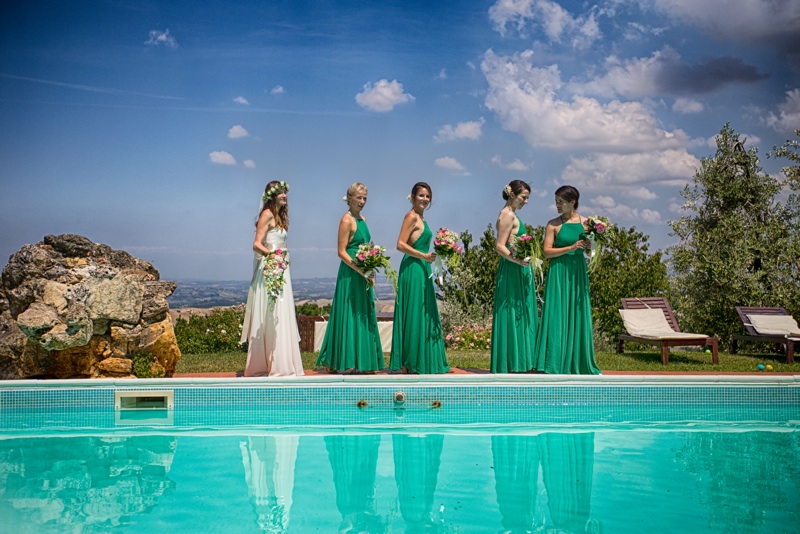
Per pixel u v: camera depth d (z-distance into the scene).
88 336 7.12
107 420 6.56
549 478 4.69
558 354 7.30
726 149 13.55
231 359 10.07
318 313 17.31
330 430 6.16
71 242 7.77
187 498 4.29
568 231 7.34
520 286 7.39
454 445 5.59
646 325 9.74
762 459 5.18
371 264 7.19
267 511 4.04
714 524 3.81
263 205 7.44
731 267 12.47
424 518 3.94
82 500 4.25
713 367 8.70
